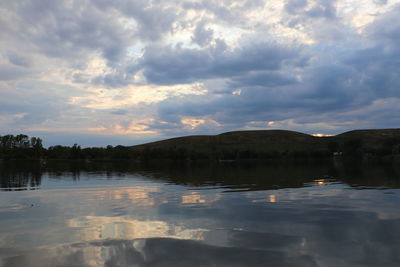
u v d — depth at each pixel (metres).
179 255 10.17
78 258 9.90
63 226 14.05
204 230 13.25
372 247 10.71
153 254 10.27
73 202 21.34
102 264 9.40
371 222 14.30
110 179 43.34
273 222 14.62
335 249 10.56
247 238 12.02
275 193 25.17
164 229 13.47
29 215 16.67
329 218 15.30
